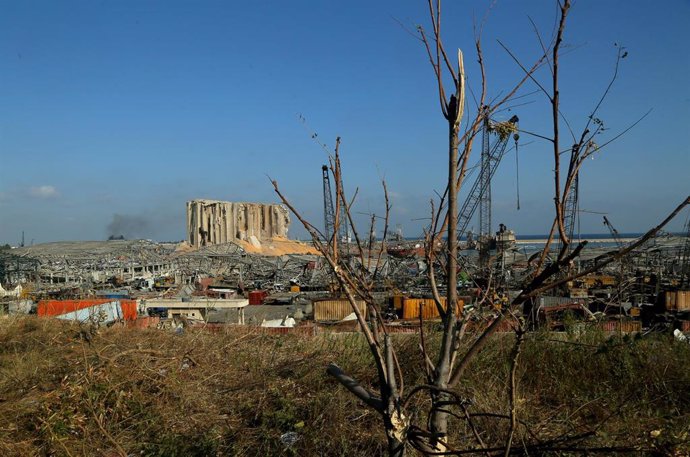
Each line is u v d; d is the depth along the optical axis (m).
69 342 8.23
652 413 4.32
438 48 2.57
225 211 158.00
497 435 3.91
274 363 6.91
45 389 6.15
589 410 4.65
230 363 7.13
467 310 2.74
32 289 29.55
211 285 74.12
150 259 106.25
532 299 2.88
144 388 6.12
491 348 6.02
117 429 5.36
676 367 5.27
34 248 110.19
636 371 5.16
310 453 4.73
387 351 2.59
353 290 2.82
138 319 11.23
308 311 34.97
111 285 69.75
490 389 5.12
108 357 6.66
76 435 5.19
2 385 6.43
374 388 6.10
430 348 6.31
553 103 2.29
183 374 6.67
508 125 2.62
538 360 5.70
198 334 8.27
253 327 8.97
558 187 2.31
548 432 3.94
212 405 5.86
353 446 4.77
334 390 5.79
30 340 8.38
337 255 2.67
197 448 4.92
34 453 4.93
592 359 5.53
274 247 159.88
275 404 5.68
